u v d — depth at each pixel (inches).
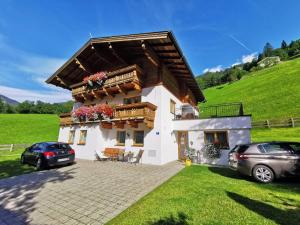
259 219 155.1
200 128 532.7
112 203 211.5
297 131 799.7
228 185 262.8
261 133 884.0
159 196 222.5
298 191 222.8
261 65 3671.3
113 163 502.6
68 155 457.1
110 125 603.5
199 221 156.2
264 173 276.5
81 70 746.2
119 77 561.6
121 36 498.6
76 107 776.3
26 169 429.4
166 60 545.3
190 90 839.7
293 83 1513.3
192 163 512.7
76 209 197.6
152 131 506.3
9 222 173.6
